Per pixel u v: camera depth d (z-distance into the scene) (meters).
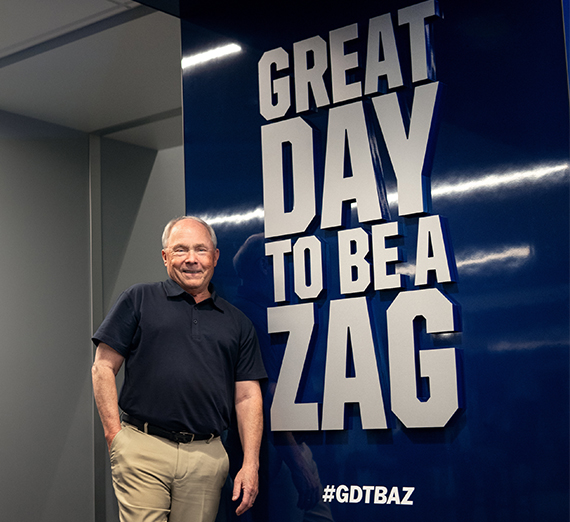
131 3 3.49
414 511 2.57
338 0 2.91
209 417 2.75
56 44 3.93
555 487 2.31
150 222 5.69
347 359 2.76
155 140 5.60
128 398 2.76
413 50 2.68
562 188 2.37
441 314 2.54
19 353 4.77
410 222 2.67
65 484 4.90
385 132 2.73
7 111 4.89
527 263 2.42
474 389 2.48
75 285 5.15
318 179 2.91
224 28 3.24
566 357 2.32
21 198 4.89
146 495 2.64
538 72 2.44
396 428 2.63
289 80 3.02
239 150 3.15
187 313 2.81
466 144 2.57
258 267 3.04
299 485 2.83
